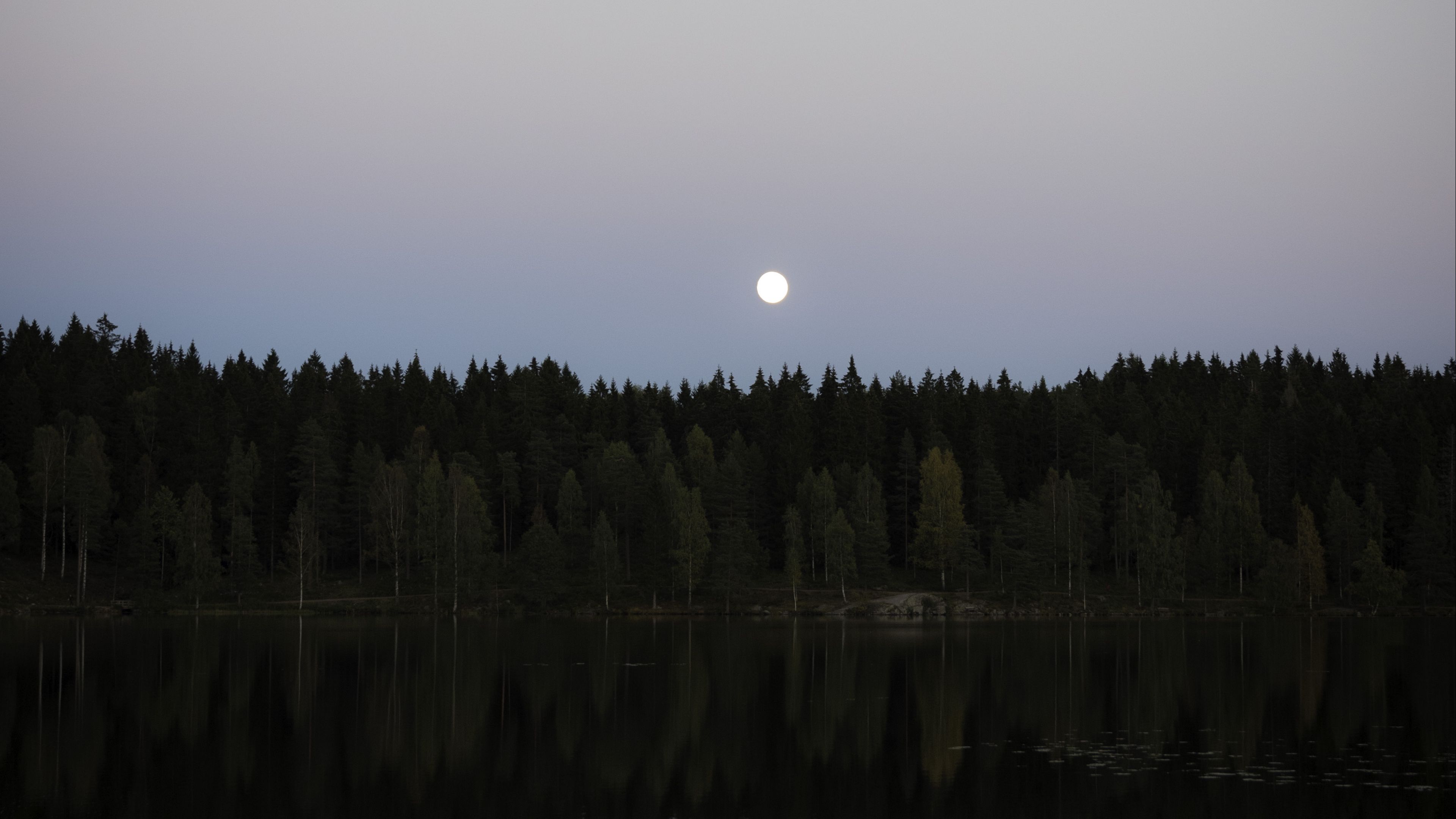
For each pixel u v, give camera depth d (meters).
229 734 48.03
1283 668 74.38
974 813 36.28
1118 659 80.06
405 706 56.12
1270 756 44.97
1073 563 142.00
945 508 136.88
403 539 134.38
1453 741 48.03
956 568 137.38
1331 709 56.81
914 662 77.38
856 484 144.62
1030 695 61.62
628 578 139.75
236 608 121.69
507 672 70.00
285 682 63.75
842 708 57.03
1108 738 48.97
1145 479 143.00
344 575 138.75
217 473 140.88
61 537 132.62
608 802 37.34
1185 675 70.50
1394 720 53.56
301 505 132.25
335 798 37.31
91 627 100.12
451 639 91.94
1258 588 134.25
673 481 137.38
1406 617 128.88
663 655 81.25
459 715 53.56
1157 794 38.47
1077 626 112.00
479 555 126.62
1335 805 36.88
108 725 49.66
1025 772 42.09
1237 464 146.00
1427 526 135.25
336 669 70.12
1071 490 137.00
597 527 129.00
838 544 131.12
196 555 121.06
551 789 39.00
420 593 130.25
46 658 73.94
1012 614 126.88
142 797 36.91
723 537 126.31
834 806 37.00
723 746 47.12
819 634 101.12
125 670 68.00
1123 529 139.75
